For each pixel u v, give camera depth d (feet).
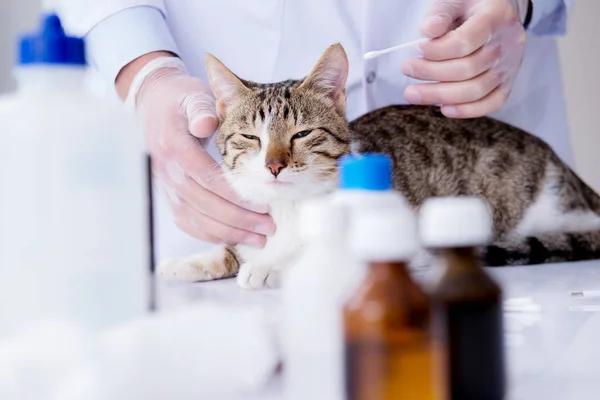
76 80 1.76
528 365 1.97
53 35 1.75
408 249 1.44
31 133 1.67
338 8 5.35
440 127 5.35
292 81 4.81
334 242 1.68
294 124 4.40
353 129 5.06
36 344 1.58
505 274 3.99
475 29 4.52
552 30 5.67
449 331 1.56
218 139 4.59
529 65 6.00
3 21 7.46
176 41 5.50
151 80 4.73
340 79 4.53
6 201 1.69
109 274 1.72
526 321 2.56
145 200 1.84
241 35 5.44
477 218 1.59
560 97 6.25
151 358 1.59
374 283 1.45
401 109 5.45
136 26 4.82
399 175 5.05
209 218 4.37
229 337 1.74
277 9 5.29
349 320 1.46
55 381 1.52
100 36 4.85
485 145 5.36
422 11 5.35
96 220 1.70
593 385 1.78
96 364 1.54
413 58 4.82
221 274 4.22
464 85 4.66
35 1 7.43
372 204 1.59
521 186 5.27
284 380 1.85
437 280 1.61
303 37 5.42
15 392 1.51
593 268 4.23
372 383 1.42
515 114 6.08
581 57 8.03
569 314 2.67
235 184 4.37
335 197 1.77
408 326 1.42
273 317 2.17
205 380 1.66
